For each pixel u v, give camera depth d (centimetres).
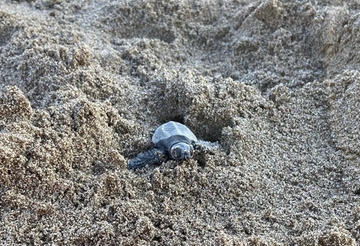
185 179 42
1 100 44
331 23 55
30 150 41
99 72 50
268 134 47
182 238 39
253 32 57
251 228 40
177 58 55
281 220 40
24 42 53
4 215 39
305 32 57
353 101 48
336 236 38
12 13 58
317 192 43
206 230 39
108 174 41
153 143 45
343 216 41
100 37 57
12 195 39
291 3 58
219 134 48
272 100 50
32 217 39
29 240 38
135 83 51
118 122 46
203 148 44
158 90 50
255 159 45
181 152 43
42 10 61
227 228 40
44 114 43
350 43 53
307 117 49
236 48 56
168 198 41
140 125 47
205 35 59
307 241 38
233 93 49
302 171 44
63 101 46
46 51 50
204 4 61
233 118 47
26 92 49
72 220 39
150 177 42
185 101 48
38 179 40
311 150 46
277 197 42
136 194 41
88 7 62
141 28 59
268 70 54
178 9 60
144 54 54
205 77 52
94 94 48
